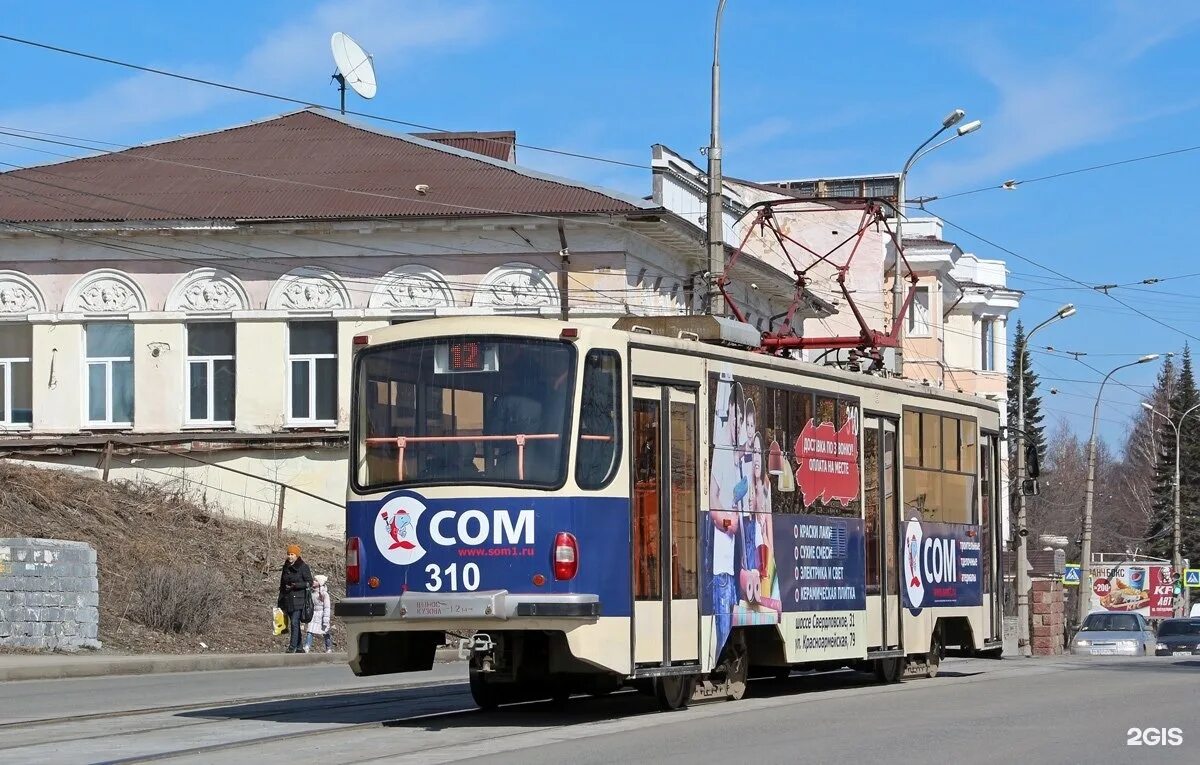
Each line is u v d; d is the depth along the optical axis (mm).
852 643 18031
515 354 13867
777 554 16562
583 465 13695
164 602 26812
